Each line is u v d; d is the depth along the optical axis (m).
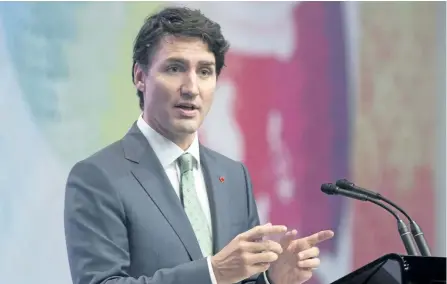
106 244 6.19
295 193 10.02
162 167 6.72
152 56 6.75
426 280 4.43
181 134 6.80
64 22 9.30
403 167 10.51
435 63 10.71
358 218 10.23
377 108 10.45
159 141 6.84
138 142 6.82
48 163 9.09
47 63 9.19
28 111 9.06
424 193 10.57
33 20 9.19
